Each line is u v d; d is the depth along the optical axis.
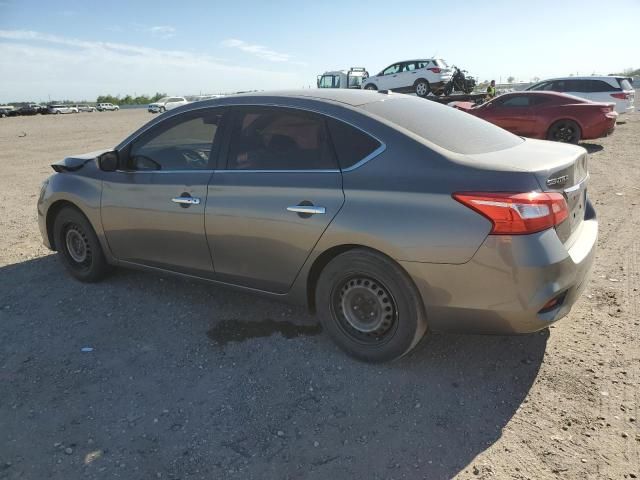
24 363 3.42
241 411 2.90
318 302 3.38
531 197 2.67
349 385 3.09
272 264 3.44
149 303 4.25
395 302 3.05
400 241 2.88
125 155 4.20
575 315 3.82
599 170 9.73
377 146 3.09
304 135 3.36
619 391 2.92
